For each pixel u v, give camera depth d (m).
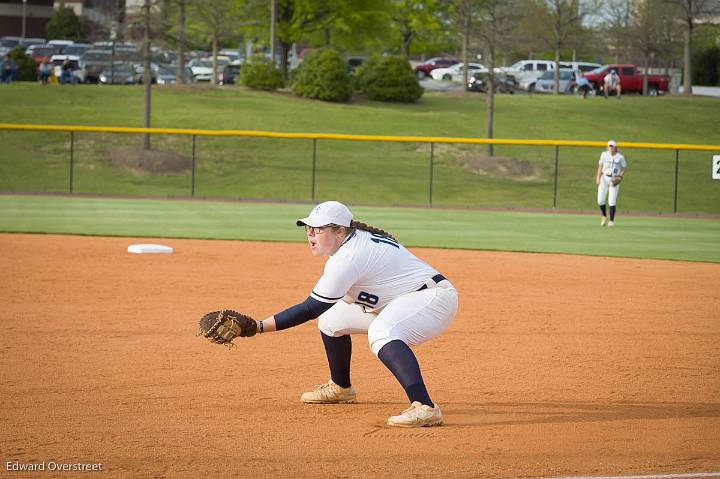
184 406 24.61
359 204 107.56
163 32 126.31
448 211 100.62
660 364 31.06
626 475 19.03
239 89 174.50
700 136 157.75
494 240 71.81
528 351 32.81
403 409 24.70
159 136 133.62
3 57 197.75
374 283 22.89
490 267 56.00
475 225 84.50
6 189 109.06
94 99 154.00
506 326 37.56
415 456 20.33
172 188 114.62
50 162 120.75
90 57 188.50
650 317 40.22
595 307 42.62
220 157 127.44
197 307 40.44
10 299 41.25
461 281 50.19
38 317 37.22
